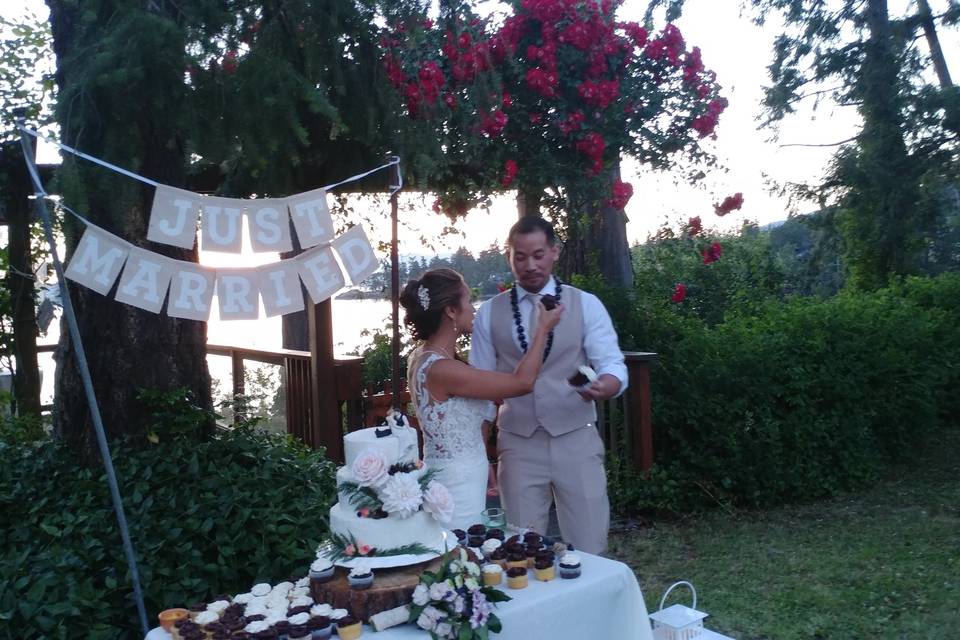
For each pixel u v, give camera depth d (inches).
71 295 166.4
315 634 74.6
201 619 79.5
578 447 122.4
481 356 128.3
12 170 186.9
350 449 87.4
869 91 488.4
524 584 86.1
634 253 391.9
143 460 154.1
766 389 237.9
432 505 83.9
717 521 227.0
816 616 160.4
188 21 124.0
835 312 279.7
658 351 246.4
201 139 124.9
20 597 118.5
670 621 103.7
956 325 343.6
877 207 486.3
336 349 339.0
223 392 274.4
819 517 229.8
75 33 132.1
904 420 282.5
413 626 78.3
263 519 140.3
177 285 97.3
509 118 197.6
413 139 161.6
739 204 225.1
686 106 207.2
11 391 233.6
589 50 198.2
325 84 140.7
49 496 148.0
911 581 176.7
